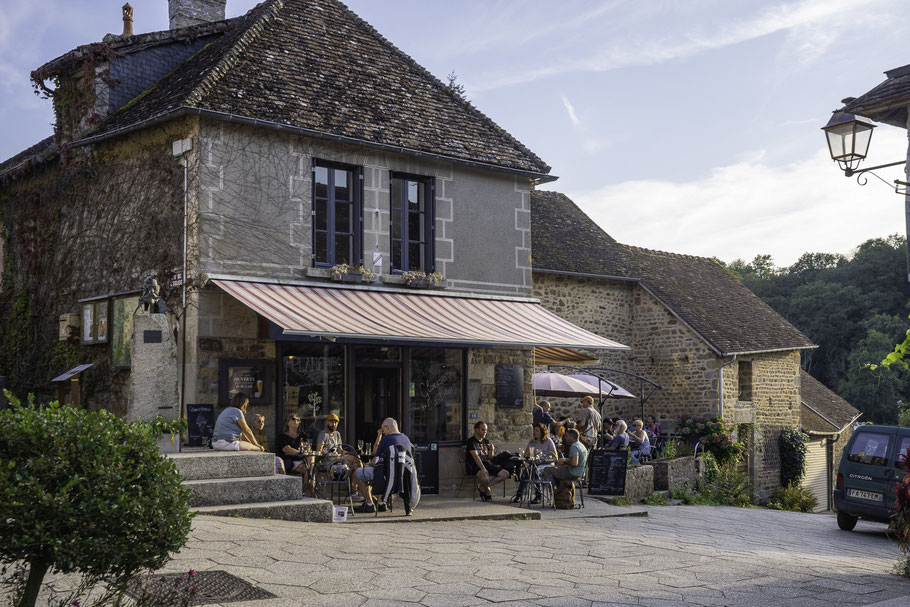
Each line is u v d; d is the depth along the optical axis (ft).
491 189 59.21
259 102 49.14
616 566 29.43
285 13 57.93
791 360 93.40
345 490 49.44
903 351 37.01
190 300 46.01
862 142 39.19
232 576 23.95
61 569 16.34
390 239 53.93
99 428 17.42
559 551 32.07
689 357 83.05
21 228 59.88
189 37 58.70
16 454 16.70
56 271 55.93
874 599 26.21
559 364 70.85
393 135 53.72
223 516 35.09
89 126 54.13
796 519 59.26
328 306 47.50
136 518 17.01
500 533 36.81
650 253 96.22
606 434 67.15
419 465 51.90
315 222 51.03
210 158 46.98
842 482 51.75
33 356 57.26
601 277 81.97
